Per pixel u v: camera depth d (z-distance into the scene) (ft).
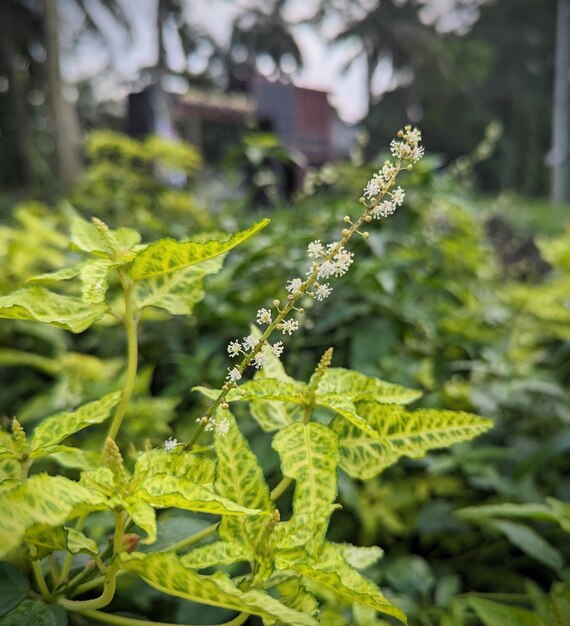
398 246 1.65
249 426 1.10
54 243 1.91
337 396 0.59
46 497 0.43
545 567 1.31
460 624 0.96
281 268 1.41
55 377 1.81
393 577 1.12
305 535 0.53
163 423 1.29
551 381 1.73
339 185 1.89
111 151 2.72
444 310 1.69
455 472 1.44
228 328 1.48
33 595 0.58
